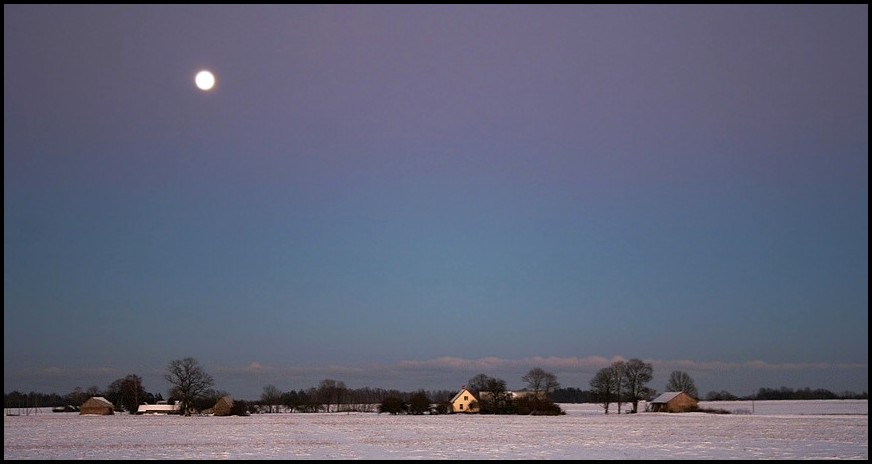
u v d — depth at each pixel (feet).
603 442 211.82
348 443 210.59
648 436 238.89
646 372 536.01
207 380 512.63
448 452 178.70
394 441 219.61
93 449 189.06
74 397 631.56
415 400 514.68
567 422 364.17
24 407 639.35
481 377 538.88
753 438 224.94
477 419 415.85
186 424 352.69
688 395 549.13
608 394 531.91
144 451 181.78
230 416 490.08
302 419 424.46
